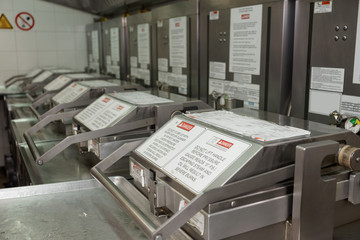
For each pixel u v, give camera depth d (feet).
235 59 8.35
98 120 6.75
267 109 7.59
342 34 5.94
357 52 5.72
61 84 11.91
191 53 10.11
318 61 6.43
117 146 6.33
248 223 3.58
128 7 16.67
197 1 9.50
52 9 19.86
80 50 20.94
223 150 3.84
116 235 4.20
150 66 12.92
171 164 4.14
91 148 6.64
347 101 5.99
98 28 18.26
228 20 8.40
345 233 4.25
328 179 3.76
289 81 7.25
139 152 4.76
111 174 6.27
